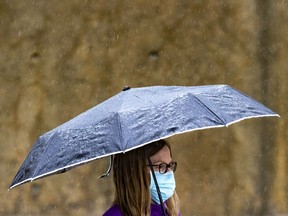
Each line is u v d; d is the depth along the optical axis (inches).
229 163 1170.6
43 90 1192.2
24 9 1186.6
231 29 1163.9
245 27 1159.6
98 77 1184.8
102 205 1186.6
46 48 1189.7
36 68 1190.3
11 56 1189.7
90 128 305.4
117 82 1183.6
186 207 1178.0
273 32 1153.4
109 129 298.8
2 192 1190.3
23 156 1191.6
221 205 1171.3
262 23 1154.7
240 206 1165.7
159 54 1180.5
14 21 1186.0
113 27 1184.2
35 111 1192.2
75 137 305.1
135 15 1182.3
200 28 1172.5
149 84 1178.6
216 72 1167.6
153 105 309.3
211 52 1168.2
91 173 1192.8
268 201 1160.2
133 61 1182.3
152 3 1179.3
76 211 1188.5
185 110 305.9
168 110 305.0
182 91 328.2
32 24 1186.0
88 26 1184.8
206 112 309.1
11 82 1192.8
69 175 1194.0
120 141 289.9
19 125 1194.6
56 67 1188.5
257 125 1165.1
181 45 1176.2
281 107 1155.9
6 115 1194.6
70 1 1183.6
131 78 1180.5
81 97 1186.0
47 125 1190.3
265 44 1154.7
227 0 1165.1
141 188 323.6
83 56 1186.6
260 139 1162.0
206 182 1178.0
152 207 331.6
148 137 290.5
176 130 293.4
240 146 1167.6
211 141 1176.2
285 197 1156.5
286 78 1153.4
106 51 1186.0
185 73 1175.0
